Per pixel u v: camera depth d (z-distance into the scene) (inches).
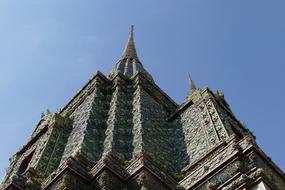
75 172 750.5
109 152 881.5
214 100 1222.3
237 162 753.0
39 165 1004.6
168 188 767.7
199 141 1040.2
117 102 1200.2
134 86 1334.9
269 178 729.0
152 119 1174.3
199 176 792.9
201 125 1107.3
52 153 1062.4
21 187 814.5
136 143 994.1
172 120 1270.9
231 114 1295.5
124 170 778.2
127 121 1116.5
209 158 860.6
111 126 1057.5
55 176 757.9
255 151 760.3
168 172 848.9
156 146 1036.5
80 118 1163.9
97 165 778.2
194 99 1269.7
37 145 1222.3
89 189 743.7
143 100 1245.7
